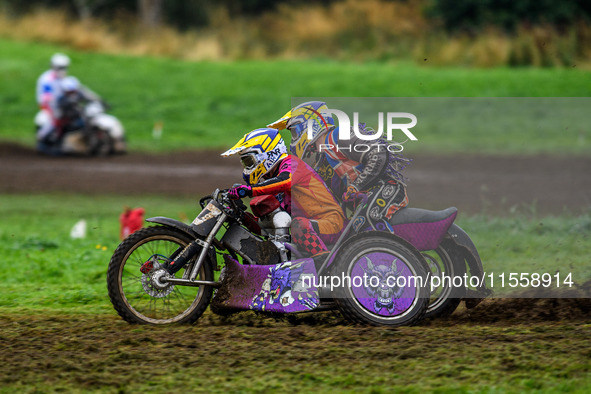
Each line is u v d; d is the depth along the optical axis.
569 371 17.41
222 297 22.47
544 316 23.31
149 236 22.19
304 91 97.81
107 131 76.19
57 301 26.02
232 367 18.09
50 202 56.25
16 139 82.44
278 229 22.55
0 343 20.09
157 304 24.53
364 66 112.19
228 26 134.25
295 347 19.67
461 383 16.89
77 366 18.11
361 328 21.53
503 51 112.19
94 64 110.31
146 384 17.00
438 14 127.19
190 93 98.62
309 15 133.75
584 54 111.44
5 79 101.31
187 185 62.53
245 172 22.94
